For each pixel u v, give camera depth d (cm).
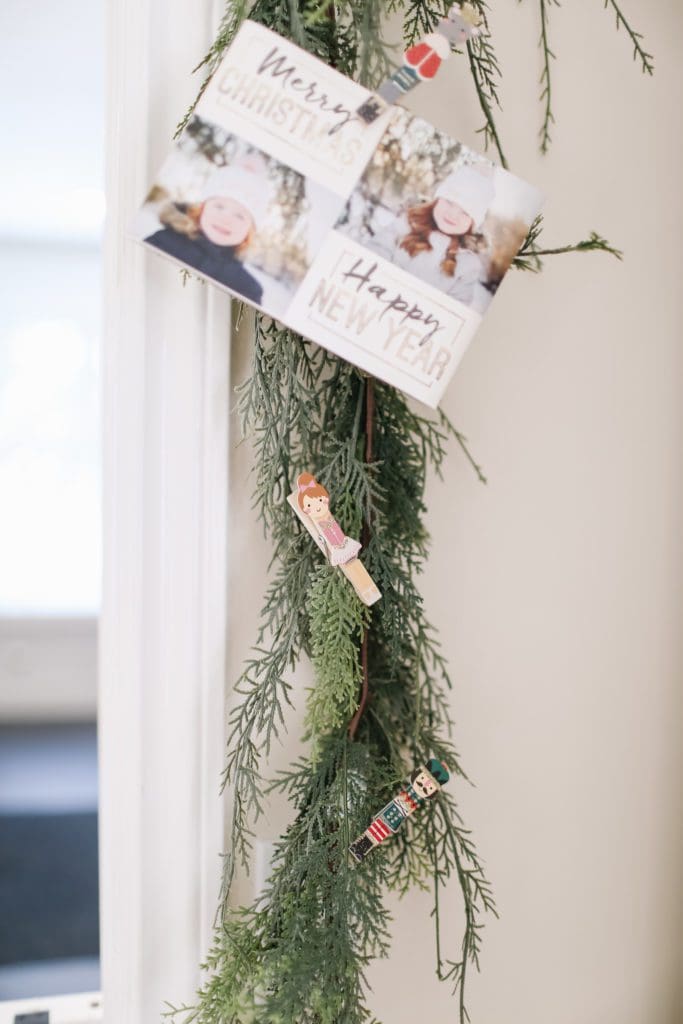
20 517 334
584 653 91
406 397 81
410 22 72
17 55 231
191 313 77
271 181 64
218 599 81
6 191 324
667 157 87
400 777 76
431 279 66
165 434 78
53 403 340
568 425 88
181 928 83
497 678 89
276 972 68
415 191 65
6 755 286
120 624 80
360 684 79
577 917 93
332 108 64
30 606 323
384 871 76
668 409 90
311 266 65
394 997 90
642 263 88
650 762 93
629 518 90
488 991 92
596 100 85
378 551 73
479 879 84
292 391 72
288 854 75
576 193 86
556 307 86
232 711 75
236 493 82
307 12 67
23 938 204
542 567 89
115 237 77
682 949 95
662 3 85
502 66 83
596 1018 95
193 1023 81
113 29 76
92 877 225
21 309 341
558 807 92
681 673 93
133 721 80
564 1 83
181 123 73
